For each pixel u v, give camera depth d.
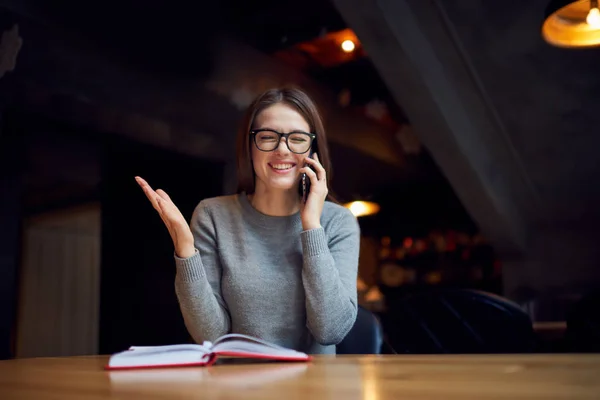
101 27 3.59
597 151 5.15
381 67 4.52
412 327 2.00
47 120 3.40
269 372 0.78
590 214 5.98
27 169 3.88
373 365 0.85
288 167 1.46
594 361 0.80
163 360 0.91
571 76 4.42
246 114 1.52
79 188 5.03
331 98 5.64
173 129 4.08
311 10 4.64
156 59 3.96
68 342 5.73
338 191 7.20
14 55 3.09
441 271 7.33
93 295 5.98
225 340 1.04
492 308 1.88
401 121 6.42
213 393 0.56
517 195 5.99
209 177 4.60
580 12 2.78
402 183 7.36
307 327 1.35
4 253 3.43
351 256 1.45
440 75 4.69
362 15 4.01
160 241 4.96
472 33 4.29
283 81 5.12
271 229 1.47
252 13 4.73
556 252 6.27
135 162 4.53
